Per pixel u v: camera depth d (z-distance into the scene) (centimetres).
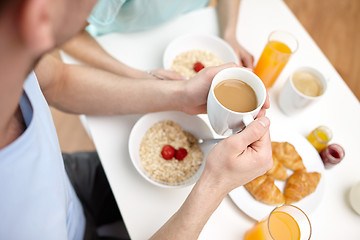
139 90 83
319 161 89
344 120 100
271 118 99
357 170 92
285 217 71
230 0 113
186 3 113
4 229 45
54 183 52
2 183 42
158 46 109
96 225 108
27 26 25
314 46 115
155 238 65
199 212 62
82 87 83
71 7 28
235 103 67
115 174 83
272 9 122
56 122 175
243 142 60
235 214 81
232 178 63
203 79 76
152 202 80
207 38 107
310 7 231
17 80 33
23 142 44
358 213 85
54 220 52
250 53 108
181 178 82
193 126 89
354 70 207
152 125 88
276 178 87
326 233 82
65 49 95
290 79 94
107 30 115
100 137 88
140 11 102
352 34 221
